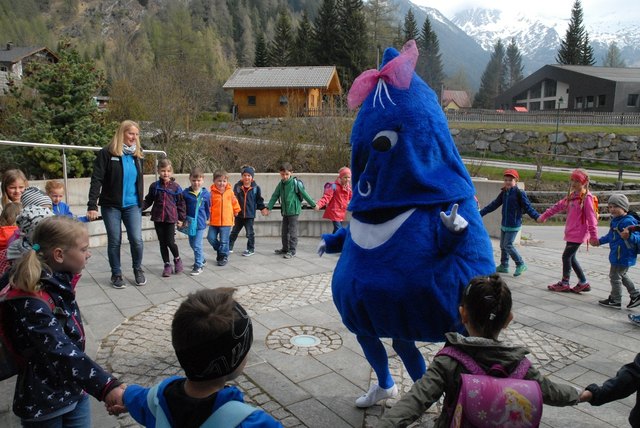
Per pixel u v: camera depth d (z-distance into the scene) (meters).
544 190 21.64
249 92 41.06
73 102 14.93
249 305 6.09
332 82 43.03
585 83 57.06
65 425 2.63
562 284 7.16
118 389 2.24
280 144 17.27
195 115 20.70
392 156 3.05
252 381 4.20
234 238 8.94
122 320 5.48
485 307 2.24
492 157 30.59
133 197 6.52
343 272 3.13
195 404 1.73
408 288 2.84
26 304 2.29
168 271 7.22
